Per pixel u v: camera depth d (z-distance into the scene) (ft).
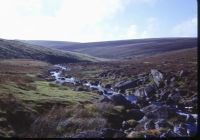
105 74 312.91
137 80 217.15
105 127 87.45
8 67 349.00
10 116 92.43
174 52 578.25
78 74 337.11
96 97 155.22
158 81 198.49
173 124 96.27
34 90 153.28
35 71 347.15
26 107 104.78
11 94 117.29
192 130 86.53
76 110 96.89
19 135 79.87
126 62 514.68
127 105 123.85
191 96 152.46
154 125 93.66
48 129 82.94
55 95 143.54
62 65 540.52
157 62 405.59
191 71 202.39
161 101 153.48
